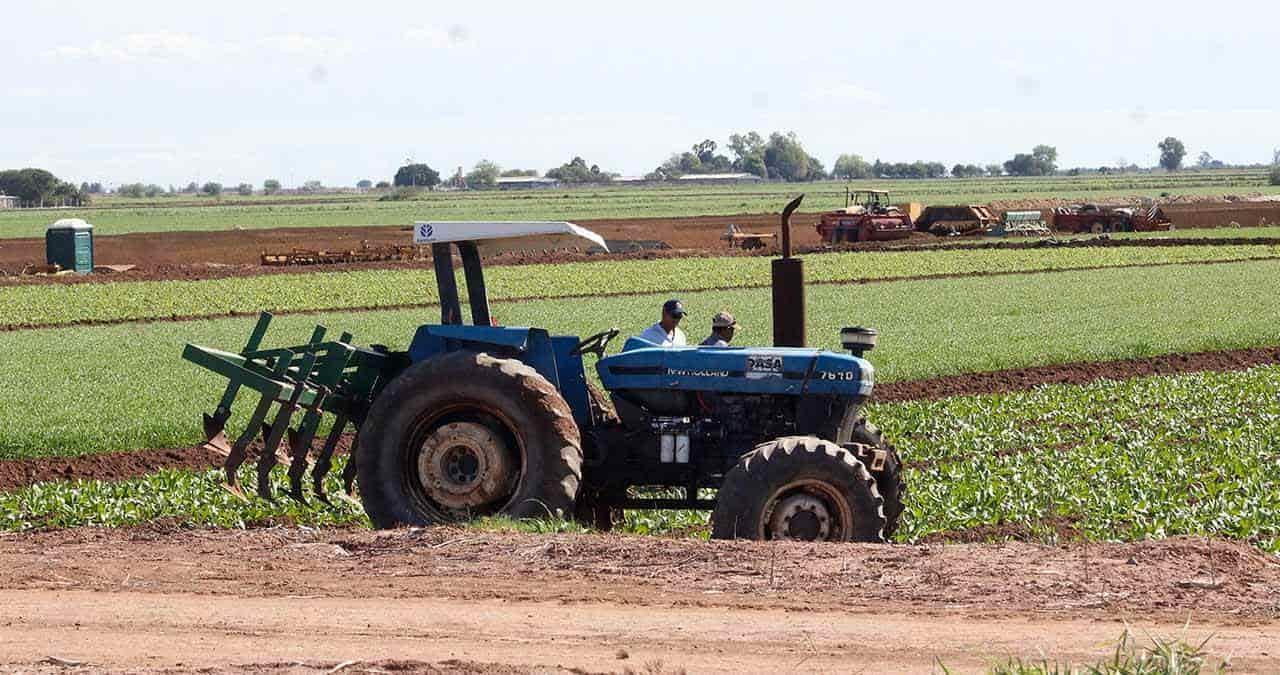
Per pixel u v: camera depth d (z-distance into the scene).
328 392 23.27
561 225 22.75
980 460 33.59
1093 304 84.50
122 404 44.69
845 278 102.50
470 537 19.81
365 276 103.50
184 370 55.19
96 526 25.55
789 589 17.03
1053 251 125.94
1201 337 64.38
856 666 13.66
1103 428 40.03
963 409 43.47
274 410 41.75
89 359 59.34
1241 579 17.42
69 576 18.17
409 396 22.23
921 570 17.77
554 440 21.92
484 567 18.42
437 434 22.33
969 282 99.62
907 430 39.50
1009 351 59.50
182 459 37.06
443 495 22.33
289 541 20.44
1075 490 29.45
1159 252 124.44
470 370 22.06
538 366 23.12
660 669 13.27
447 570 18.30
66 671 13.15
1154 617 15.67
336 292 92.38
